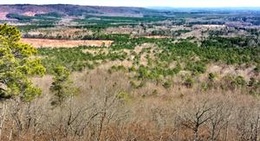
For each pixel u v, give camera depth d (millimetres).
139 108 35406
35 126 23547
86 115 25078
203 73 57875
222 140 26609
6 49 18891
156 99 42938
